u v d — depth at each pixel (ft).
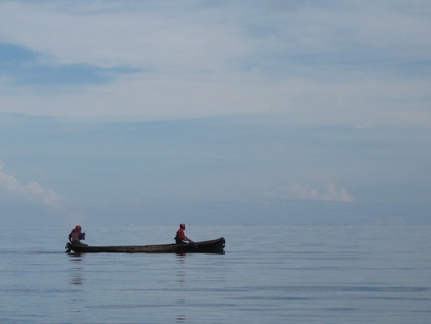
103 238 241.35
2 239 219.61
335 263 92.94
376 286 62.85
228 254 116.67
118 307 49.62
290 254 116.67
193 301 52.80
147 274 74.95
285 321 44.11
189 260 98.99
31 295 56.08
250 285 63.67
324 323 43.29
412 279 69.36
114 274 75.05
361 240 201.57
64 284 64.49
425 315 46.16
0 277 71.46
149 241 207.92
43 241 197.57
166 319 44.70
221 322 43.75
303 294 57.00
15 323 43.01
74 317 45.32
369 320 44.32
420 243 172.96
